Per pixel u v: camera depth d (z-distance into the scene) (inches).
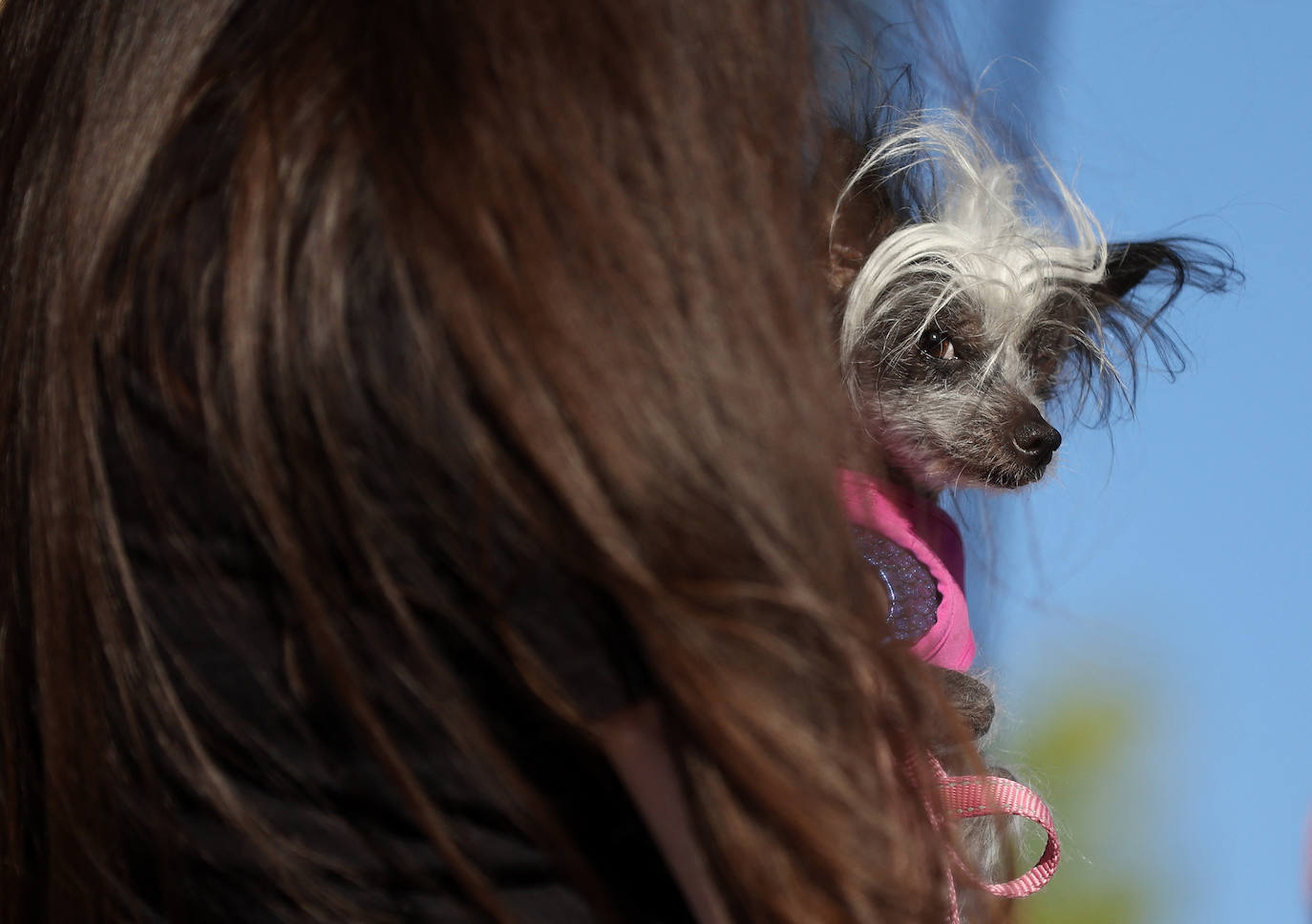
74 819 40.5
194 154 39.4
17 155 46.4
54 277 41.5
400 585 34.6
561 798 38.1
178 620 37.9
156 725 38.6
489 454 33.6
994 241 112.1
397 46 37.1
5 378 43.6
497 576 34.0
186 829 39.4
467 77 35.5
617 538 32.9
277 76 38.4
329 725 37.1
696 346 34.2
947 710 38.6
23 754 45.0
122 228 39.6
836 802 34.0
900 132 91.2
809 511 34.8
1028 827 106.1
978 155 111.9
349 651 35.5
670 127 35.9
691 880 37.7
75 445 39.1
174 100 41.0
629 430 32.9
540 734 37.1
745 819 34.8
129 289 38.5
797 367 35.9
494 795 36.6
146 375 37.8
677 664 33.2
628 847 39.3
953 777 55.4
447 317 33.6
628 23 36.4
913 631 76.0
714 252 35.4
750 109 38.0
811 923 34.3
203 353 36.3
